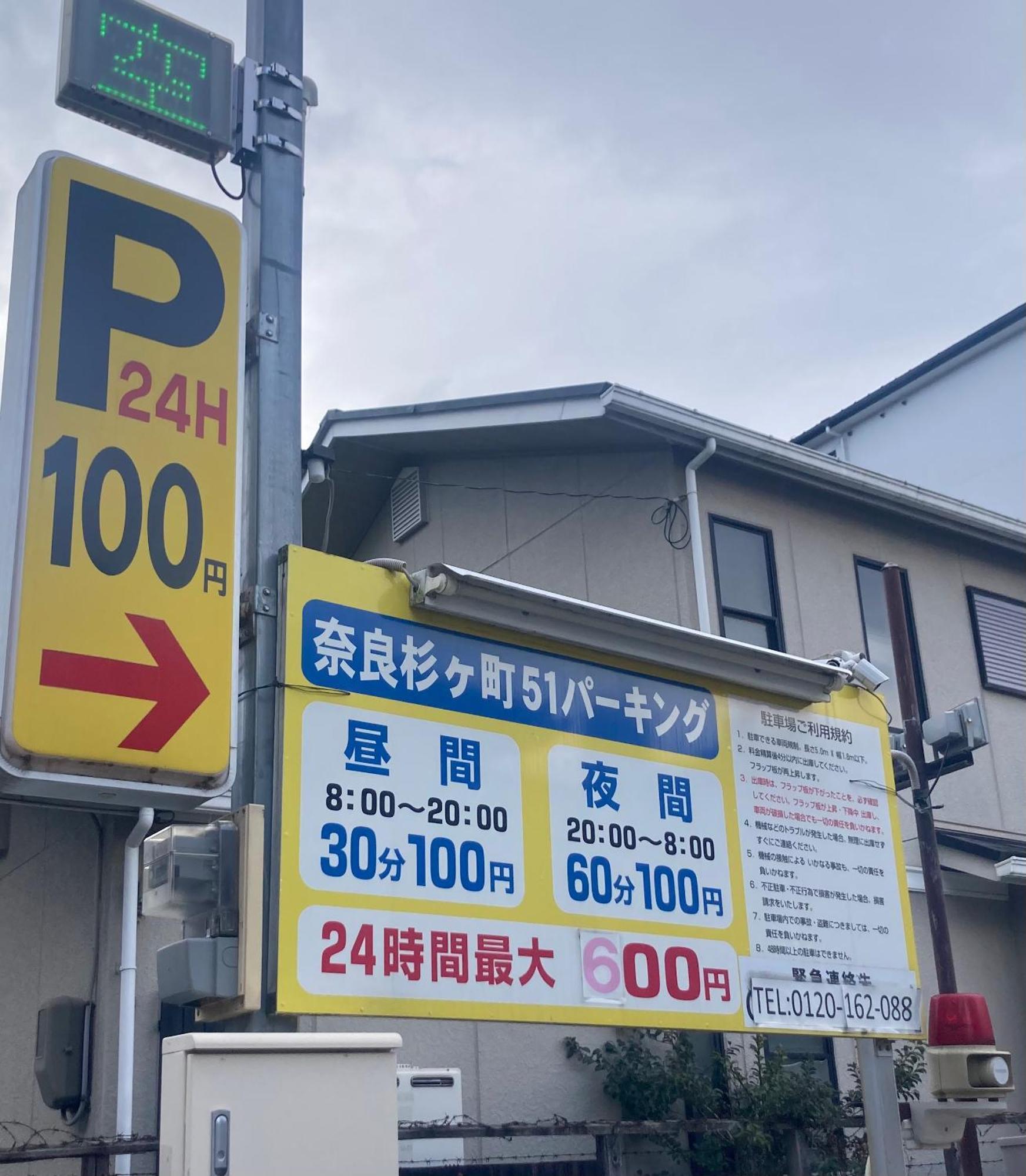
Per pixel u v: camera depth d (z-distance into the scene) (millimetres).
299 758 5156
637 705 6375
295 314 5832
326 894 5035
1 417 5137
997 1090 6855
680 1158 9227
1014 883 12203
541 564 12664
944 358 19578
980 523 14125
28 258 5266
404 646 5629
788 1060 10523
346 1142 4273
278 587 5402
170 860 4801
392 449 13500
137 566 5082
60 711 4770
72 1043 7711
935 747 10469
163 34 5781
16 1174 7895
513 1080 9508
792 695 7016
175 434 5340
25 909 8430
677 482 11836
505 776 5746
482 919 5438
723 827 6496
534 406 11758
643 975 5895
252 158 6016
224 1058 4164
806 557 12703
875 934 6965
